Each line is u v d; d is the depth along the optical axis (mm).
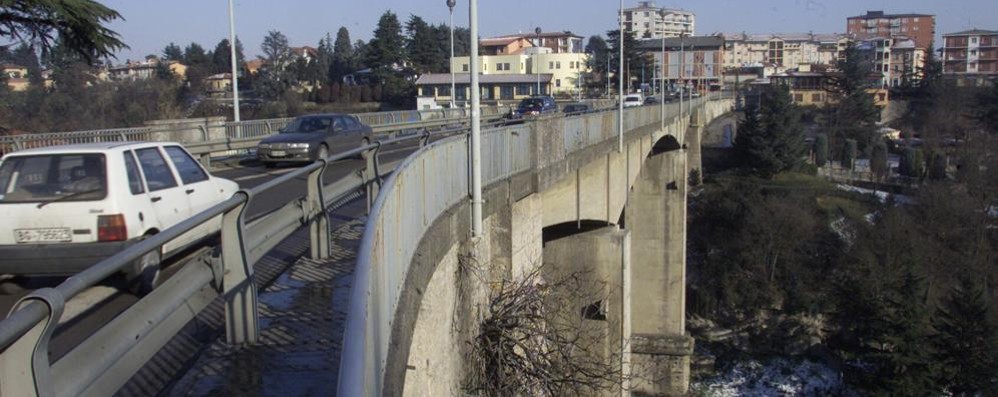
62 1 19766
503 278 12578
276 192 16500
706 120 75375
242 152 29297
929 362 32062
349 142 25000
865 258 46969
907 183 65562
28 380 3211
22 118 38156
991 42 139000
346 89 70250
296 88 77500
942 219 49562
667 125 36688
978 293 32562
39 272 7883
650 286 36062
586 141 18828
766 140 71312
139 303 4637
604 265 19938
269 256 9789
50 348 6156
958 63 141875
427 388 8398
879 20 174875
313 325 6859
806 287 47719
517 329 12008
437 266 8938
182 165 9688
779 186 65500
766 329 45844
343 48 105750
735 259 51062
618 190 23547
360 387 2635
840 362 40812
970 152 57188
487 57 102812
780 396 38844
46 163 8281
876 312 36500
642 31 151375
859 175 73375
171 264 9344
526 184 13922
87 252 7898
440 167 9328
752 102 89625
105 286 8180
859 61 93562
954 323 32125
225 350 6199
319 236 9688
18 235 8000
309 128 24312
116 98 44312
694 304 49125
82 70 43219
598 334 18375
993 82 82500
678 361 33281
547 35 134125
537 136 14281
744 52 162625
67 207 7996
